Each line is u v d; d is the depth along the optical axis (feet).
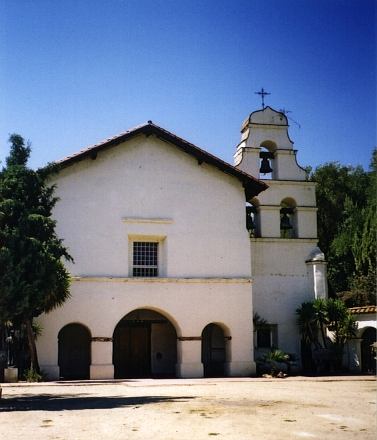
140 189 88.74
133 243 88.53
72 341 90.02
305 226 100.32
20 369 77.15
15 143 61.77
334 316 91.66
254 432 32.96
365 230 88.22
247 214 100.83
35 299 56.80
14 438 31.55
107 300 83.87
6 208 57.47
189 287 87.45
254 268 97.50
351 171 143.54
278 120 103.19
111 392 59.72
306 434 32.27
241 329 88.22
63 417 39.42
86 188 86.48
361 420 37.70
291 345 96.27
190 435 32.17
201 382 72.69
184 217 89.66
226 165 90.84
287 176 101.50
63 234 84.12
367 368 89.45
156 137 90.99
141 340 94.32
